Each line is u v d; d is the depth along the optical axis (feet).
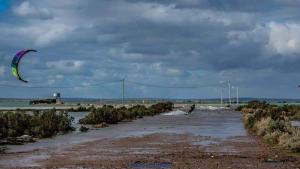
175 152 81.87
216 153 80.02
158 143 98.84
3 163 68.08
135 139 108.68
